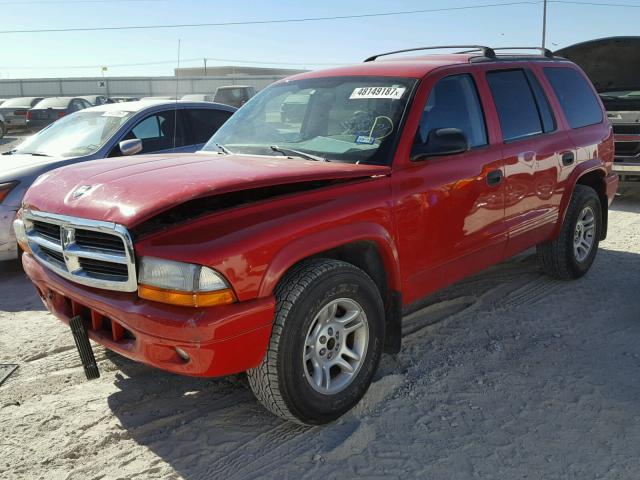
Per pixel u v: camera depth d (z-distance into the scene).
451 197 3.86
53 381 3.79
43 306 5.17
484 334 4.38
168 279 2.72
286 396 3.00
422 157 3.64
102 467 2.94
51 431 3.24
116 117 6.98
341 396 3.25
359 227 3.26
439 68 4.04
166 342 2.75
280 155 3.79
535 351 4.10
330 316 3.20
